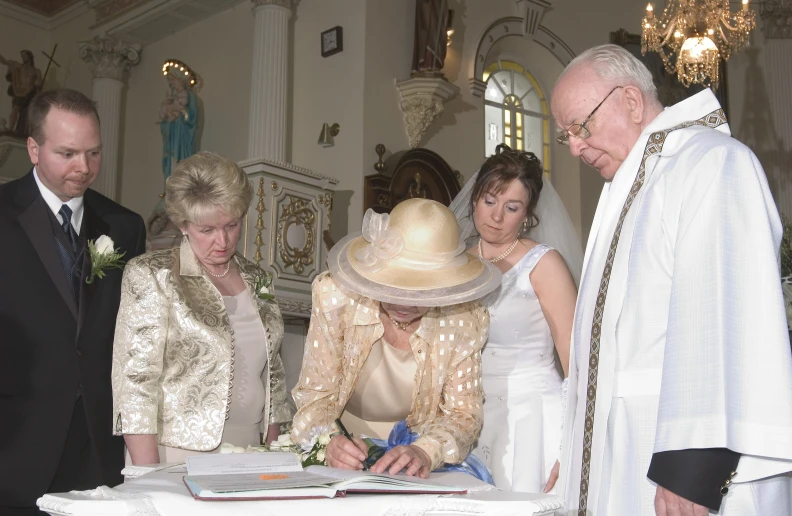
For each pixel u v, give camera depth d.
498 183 2.72
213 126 10.11
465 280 2.10
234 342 2.58
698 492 1.77
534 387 2.80
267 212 6.95
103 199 3.06
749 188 1.93
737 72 11.29
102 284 2.77
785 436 1.74
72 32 11.82
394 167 8.35
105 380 2.71
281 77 8.78
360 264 2.12
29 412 2.56
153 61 11.10
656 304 2.06
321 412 2.18
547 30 10.40
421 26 8.72
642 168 2.22
